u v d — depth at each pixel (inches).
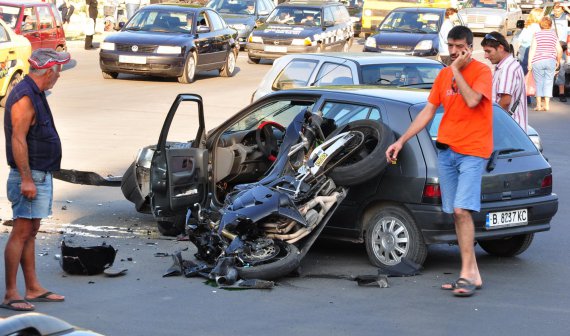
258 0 1462.8
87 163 582.6
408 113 355.3
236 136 403.5
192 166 380.8
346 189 350.9
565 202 505.0
